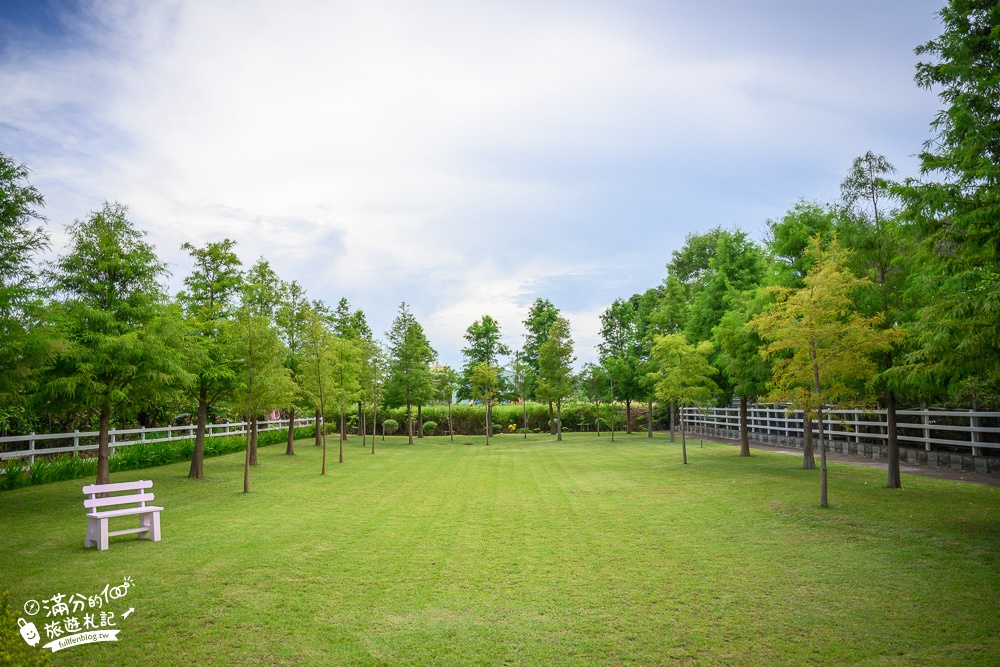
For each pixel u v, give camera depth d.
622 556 9.29
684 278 53.03
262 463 25.33
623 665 5.57
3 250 12.49
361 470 22.45
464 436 48.88
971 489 14.29
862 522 11.03
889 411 14.77
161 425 32.50
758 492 14.84
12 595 7.64
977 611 6.70
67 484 18.27
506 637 6.23
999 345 8.73
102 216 15.99
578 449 31.53
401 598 7.44
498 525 11.73
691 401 24.02
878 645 5.91
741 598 7.31
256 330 19.05
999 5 9.46
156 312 16.33
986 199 9.05
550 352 40.28
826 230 18.08
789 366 13.30
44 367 13.48
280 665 5.63
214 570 8.68
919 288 11.69
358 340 37.69
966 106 9.58
